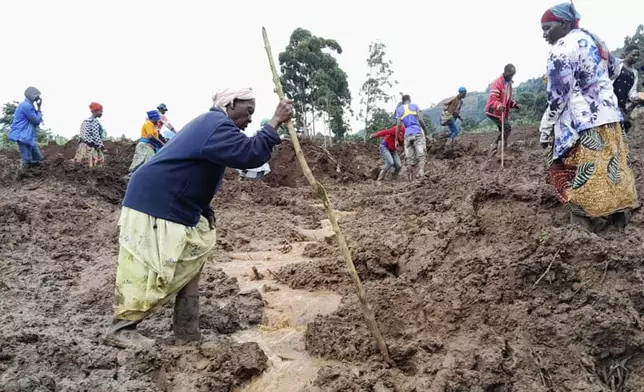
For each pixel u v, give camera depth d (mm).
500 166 10102
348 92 25938
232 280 4754
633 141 11172
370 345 3354
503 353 3107
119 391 2949
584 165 4043
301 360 3438
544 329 3252
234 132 3312
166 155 3346
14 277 5125
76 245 6398
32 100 10352
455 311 3502
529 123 24219
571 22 4238
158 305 3432
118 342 3438
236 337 3840
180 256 3383
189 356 3424
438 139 16047
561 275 3506
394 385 3041
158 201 3318
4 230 6816
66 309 4301
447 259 4273
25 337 3352
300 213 8875
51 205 8211
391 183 12477
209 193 3482
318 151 15703
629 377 3176
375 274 4613
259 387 3203
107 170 11242
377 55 25500
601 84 4062
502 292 3551
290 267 5012
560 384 3000
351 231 6453
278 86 3391
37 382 2865
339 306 3877
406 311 3621
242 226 7574
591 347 3182
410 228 5715
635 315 3258
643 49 22812
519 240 4070
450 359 3123
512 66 10625
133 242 3336
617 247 3611
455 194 7477
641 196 5301
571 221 4199
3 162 11180
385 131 13039
